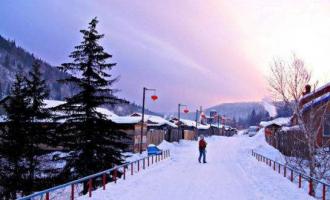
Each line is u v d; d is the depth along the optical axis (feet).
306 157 77.77
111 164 82.84
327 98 86.07
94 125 82.17
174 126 212.64
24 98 86.89
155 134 171.01
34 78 88.28
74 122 82.53
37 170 85.30
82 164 79.97
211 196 49.34
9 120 87.25
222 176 70.33
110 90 83.56
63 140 83.10
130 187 53.42
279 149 134.51
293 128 86.74
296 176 77.41
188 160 106.93
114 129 85.35
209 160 108.47
